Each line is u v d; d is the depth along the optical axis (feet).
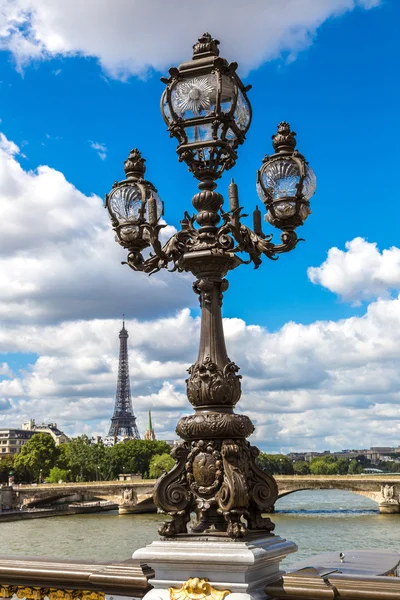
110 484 325.83
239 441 16.94
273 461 639.35
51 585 17.63
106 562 17.52
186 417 17.30
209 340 17.81
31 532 230.89
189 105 18.79
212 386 17.21
